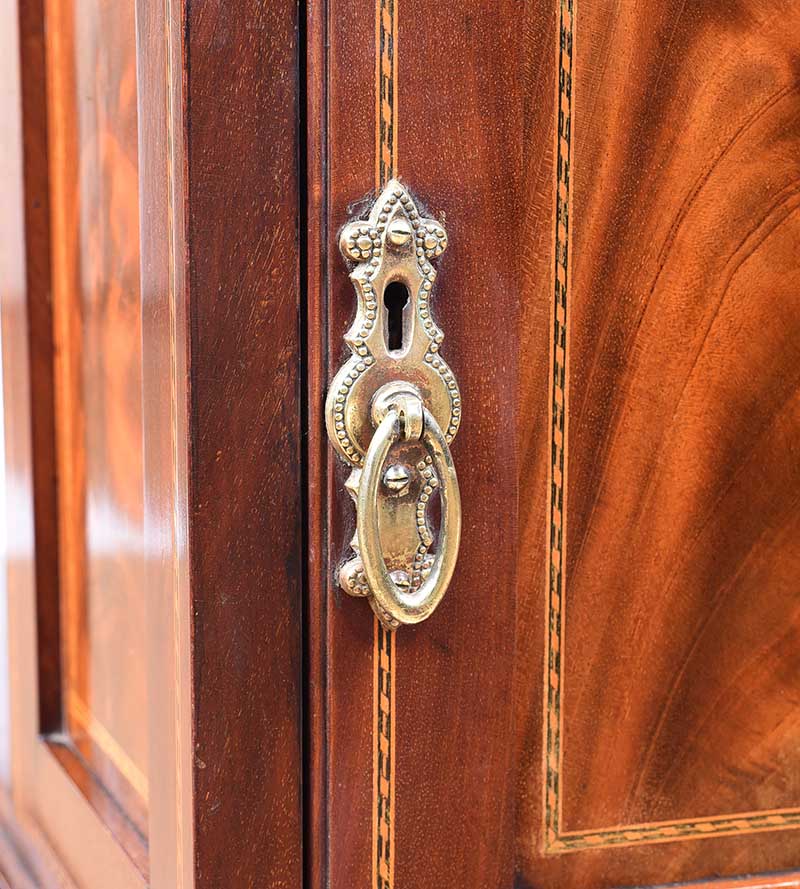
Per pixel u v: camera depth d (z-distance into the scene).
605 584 0.54
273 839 0.51
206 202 0.49
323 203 0.50
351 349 0.50
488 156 0.52
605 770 0.55
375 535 0.50
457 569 0.52
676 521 0.55
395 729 0.52
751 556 0.56
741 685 0.56
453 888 0.53
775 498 0.56
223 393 0.50
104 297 0.58
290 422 0.51
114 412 0.58
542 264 0.53
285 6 0.50
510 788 0.53
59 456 0.63
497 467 0.53
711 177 0.54
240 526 0.50
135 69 0.54
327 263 0.50
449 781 0.53
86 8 0.59
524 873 0.54
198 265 0.49
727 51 0.54
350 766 0.51
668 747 0.55
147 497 0.53
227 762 0.51
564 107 0.53
